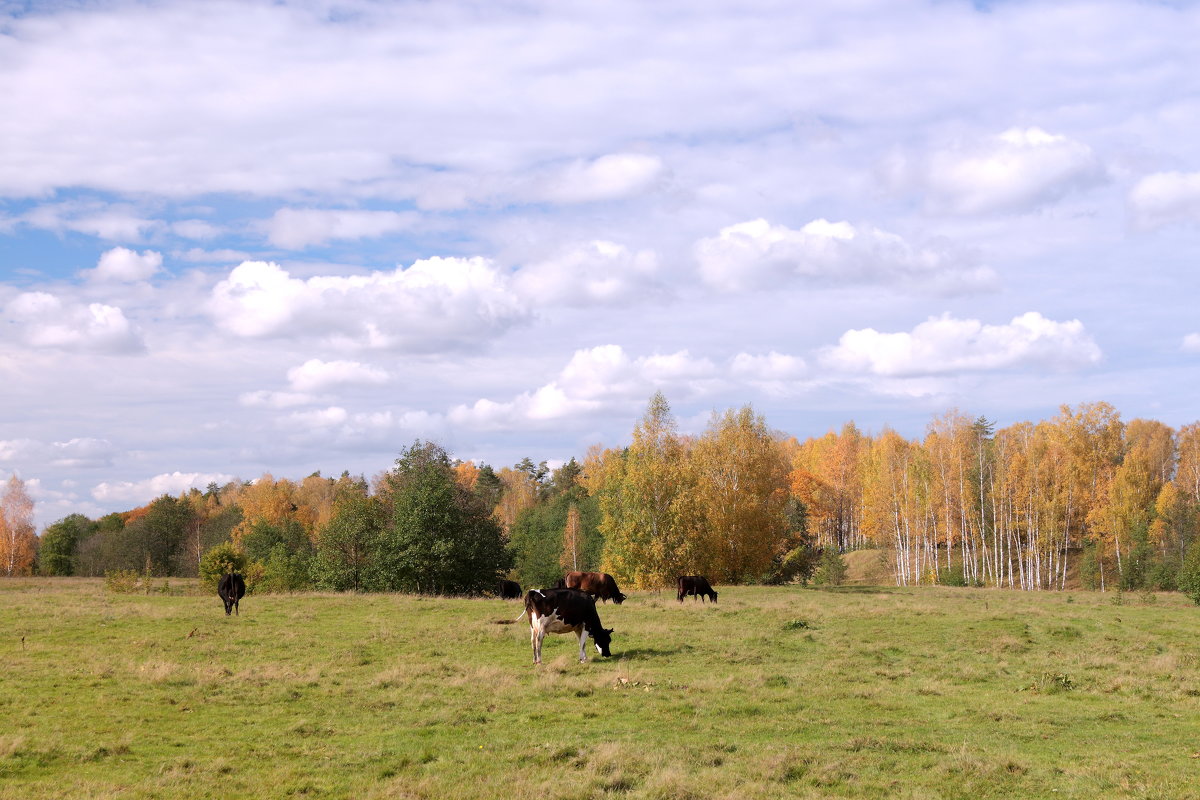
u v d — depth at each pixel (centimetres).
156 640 2203
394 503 5212
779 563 6812
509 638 2347
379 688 1688
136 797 987
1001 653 2175
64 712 1434
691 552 5188
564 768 1128
